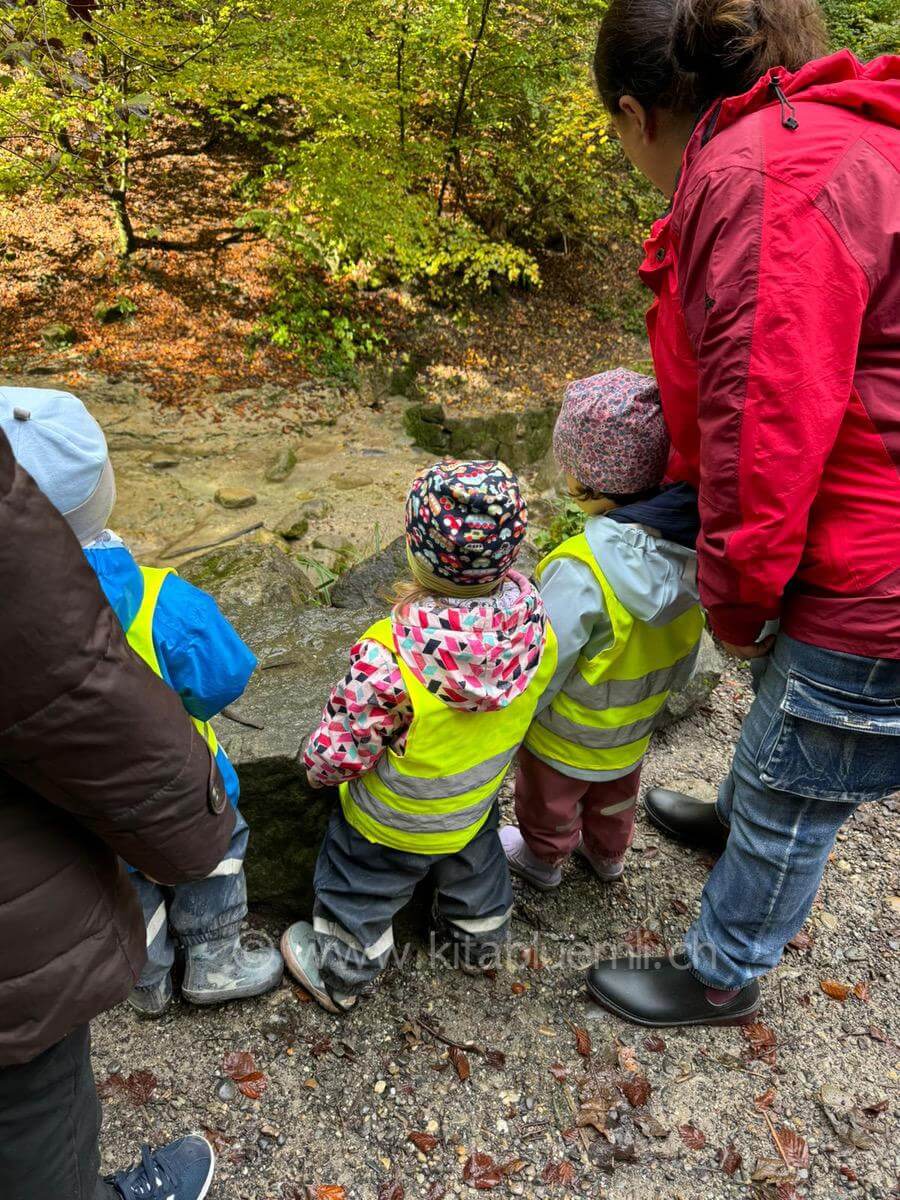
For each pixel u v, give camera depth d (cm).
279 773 183
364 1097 171
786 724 143
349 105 670
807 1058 184
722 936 172
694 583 163
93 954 100
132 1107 166
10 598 77
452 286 854
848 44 660
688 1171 163
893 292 118
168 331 709
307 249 735
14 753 84
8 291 699
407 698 146
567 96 769
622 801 200
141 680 90
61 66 339
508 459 760
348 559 526
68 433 117
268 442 646
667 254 142
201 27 550
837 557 128
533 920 212
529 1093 174
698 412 139
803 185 116
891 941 212
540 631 150
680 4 132
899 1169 165
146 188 798
